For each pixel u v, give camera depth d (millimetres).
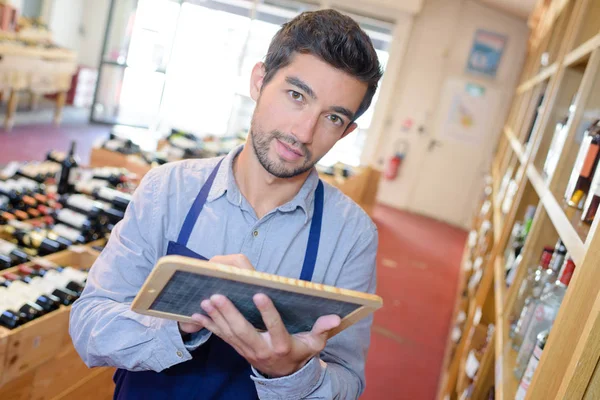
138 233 1347
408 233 8375
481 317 3191
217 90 10180
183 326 1190
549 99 2861
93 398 2527
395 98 9742
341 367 1402
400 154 9844
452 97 9562
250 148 1366
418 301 5773
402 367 4348
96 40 10953
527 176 3010
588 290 1202
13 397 2133
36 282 2373
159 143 5352
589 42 2078
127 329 1244
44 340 2158
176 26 10062
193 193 1390
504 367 1880
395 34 9391
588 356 1042
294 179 1377
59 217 3000
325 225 1434
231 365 1389
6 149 7023
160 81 10258
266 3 9688
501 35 9273
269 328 1044
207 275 990
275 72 1245
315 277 1418
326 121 1248
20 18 8586
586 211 1525
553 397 1227
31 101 9570
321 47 1185
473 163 9656
